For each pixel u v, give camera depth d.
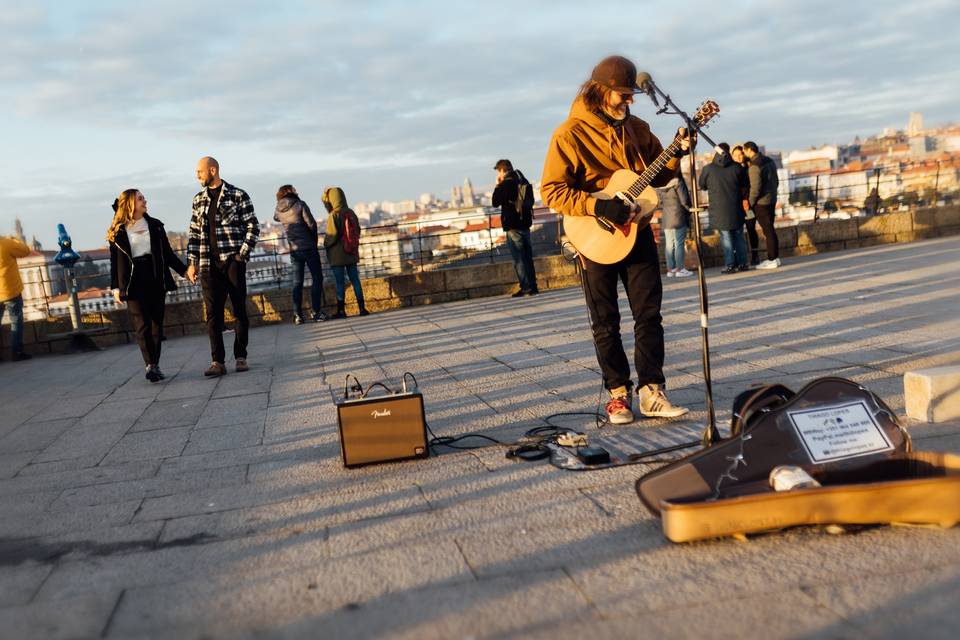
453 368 7.32
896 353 6.11
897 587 2.60
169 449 5.31
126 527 3.82
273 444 5.19
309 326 12.10
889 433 3.41
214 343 8.03
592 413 5.24
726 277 12.48
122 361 10.11
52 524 3.96
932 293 8.87
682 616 2.52
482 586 2.84
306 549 3.35
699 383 5.79
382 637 2.54
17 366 10.79
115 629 2.74
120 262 7.82
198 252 7.90
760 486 3.27
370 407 4.44
